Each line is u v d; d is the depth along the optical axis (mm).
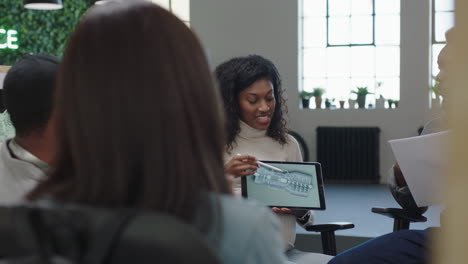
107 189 701
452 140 475
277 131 2568
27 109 1266
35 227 625
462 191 470
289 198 2273
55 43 8961
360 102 8727
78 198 712
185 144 714
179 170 700
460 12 467
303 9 8961
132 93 702
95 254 595
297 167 2279
